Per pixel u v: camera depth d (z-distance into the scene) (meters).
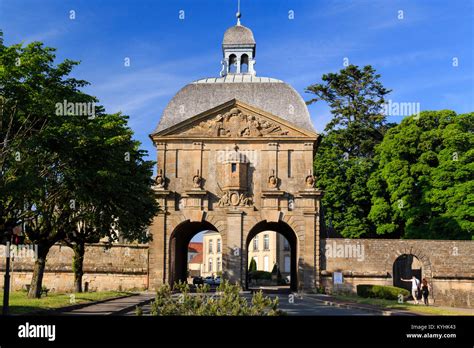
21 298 37.06
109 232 40.97
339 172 75.19
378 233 69.44
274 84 61.25
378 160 73.69
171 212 56.94
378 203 69.88
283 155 57.72
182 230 61.47
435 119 68.75
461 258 56.59
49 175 32.69
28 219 34.50
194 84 61.56
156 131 59.06
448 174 62.94
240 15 68.19
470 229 60.09
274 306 19.42
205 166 57.72
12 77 29.19
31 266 56.88
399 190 66.31
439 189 63.34
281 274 100.56
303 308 38.44
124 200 37.00
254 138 57.69
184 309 19.70
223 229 56.75
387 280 56.28
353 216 73.25
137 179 41.59
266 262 111.44
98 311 29.95
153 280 55.84
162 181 57.28
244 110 58.16
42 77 30.09
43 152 31.55
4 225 33.12
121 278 57.12
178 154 57.91
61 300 35.22
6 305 25.16
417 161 67.06
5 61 29.44
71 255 57.72
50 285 57.00
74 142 31.11
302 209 57.03
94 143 31.92
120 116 42.81
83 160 31.89
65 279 57.03
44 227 38.09
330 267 56.72
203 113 57.88
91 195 33.03
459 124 66.06
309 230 56.62
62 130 30.27
